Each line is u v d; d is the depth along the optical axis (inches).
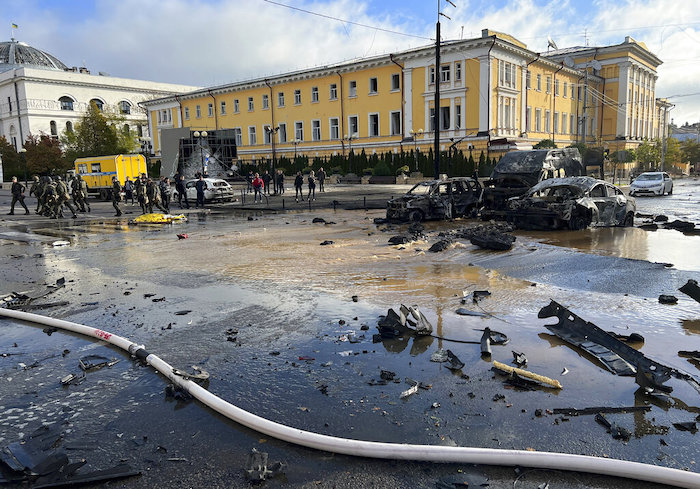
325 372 188.5
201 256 443.8
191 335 233.0
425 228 601.6
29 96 2783.0
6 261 440.8
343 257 415.8
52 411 164.4
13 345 228.7
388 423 150.6
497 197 711.1
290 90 2194.9
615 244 449.4
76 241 559.2
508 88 1715.1
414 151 1797.5
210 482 125.4
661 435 140.9
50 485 124.4
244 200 1146.0
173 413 161.2
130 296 307.6
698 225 590.9
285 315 259.3
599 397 163.8
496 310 257.4
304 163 2081.7
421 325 224.4
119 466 132.3
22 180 2544.3
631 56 2413.9
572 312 234.4
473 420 151.0
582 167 807.7
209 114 2549.2
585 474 124.1
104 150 2315.5
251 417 150.3
